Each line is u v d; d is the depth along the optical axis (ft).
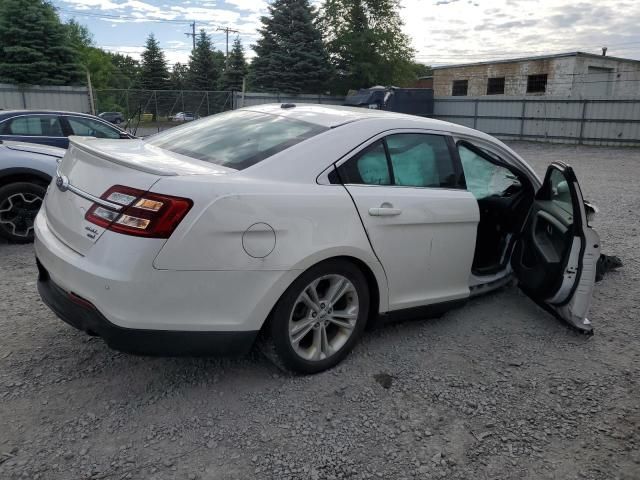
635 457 8.39
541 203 13.60
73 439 8.15
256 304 8.87
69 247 8.93
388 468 7.91
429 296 11.60
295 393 9.60
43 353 10.60
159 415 8.81
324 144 10.12
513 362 11.18
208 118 12.75
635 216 26.84
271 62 112.78
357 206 9.95
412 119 11.85
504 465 8.11
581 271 11.88
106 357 10.54
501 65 118.52
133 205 8.19
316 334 10.03
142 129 80.07
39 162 17.80
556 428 9.05
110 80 203.51
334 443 8.38
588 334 12.27
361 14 116.67
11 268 15.65
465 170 13.69
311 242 9.27
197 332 8.59
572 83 106.93
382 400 9.57
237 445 8.21
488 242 14.47
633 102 73.87
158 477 7.48
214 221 8.36
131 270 8.06
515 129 88.17
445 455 8.26
